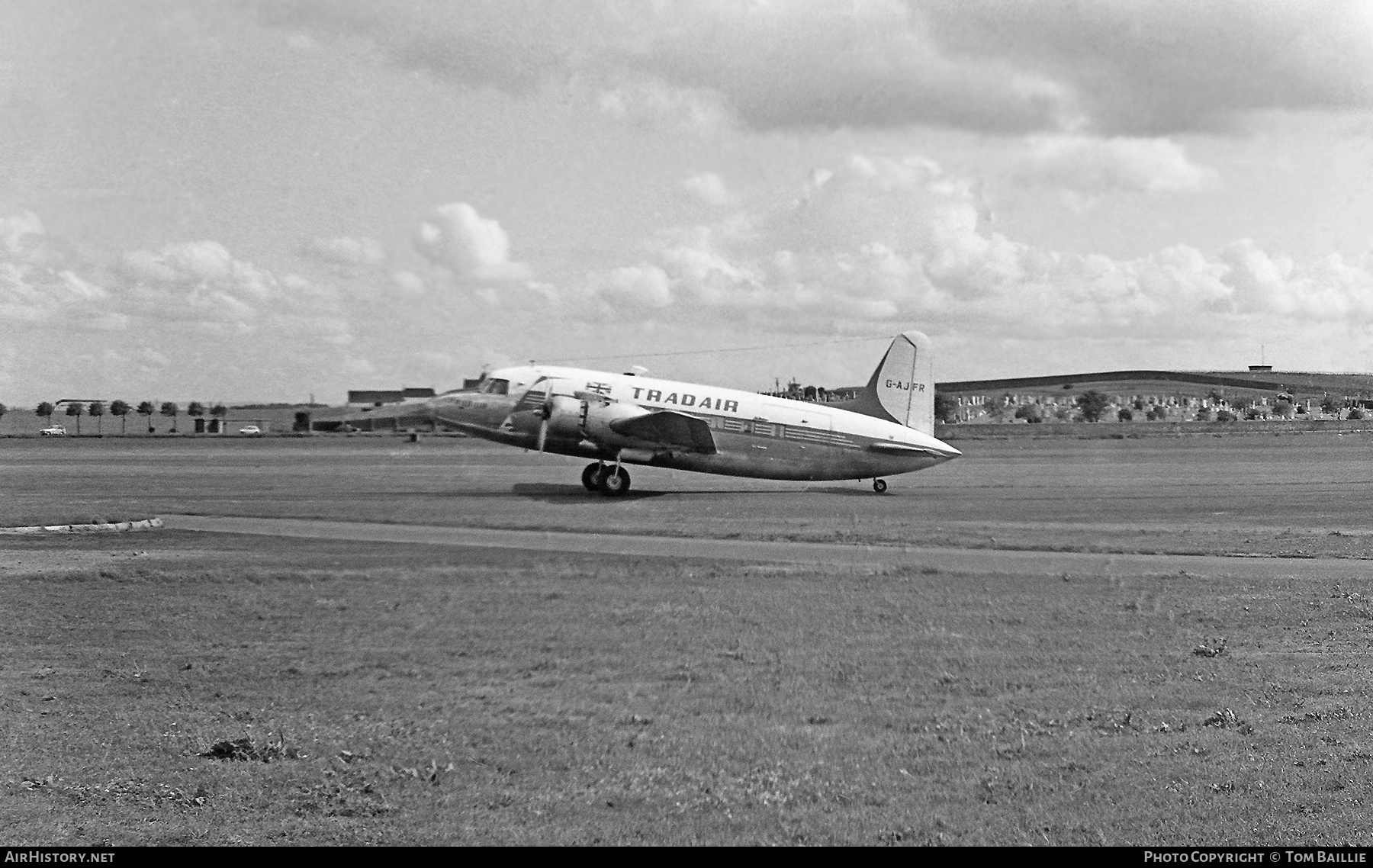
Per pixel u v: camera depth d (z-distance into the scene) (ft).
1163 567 102.17
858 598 82.84
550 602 80.23
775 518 144.56
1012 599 83.15
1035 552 112.57
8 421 568.82
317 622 72.49
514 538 119.03
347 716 50.98
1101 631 71.26
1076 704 53.16
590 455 177.58
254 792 41.11
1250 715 50.93
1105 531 133.49
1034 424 513.04
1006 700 53.93
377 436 411.13
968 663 61.87
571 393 176.45
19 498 160.76
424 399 183.21
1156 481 230.89
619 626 71.82
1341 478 241.14
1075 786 41.63
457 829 37.45
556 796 40.60
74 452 307.17
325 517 135.85
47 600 79.71
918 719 50.55
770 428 183.11
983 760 44.52
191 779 42.37
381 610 76.64
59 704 53.01
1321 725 49.08
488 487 187.32
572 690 55.62
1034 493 197.77
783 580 90.99
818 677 58.44
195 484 190.29
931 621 74.08
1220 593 86.48
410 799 40.22
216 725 49.24
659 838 36.76
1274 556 110.22
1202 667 60.95
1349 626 72.84
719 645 66.49
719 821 38.19
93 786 41.78
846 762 44.29
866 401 201.26
